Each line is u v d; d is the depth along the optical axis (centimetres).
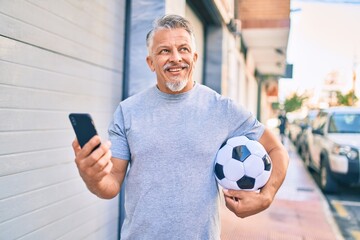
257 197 145
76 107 249
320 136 700
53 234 225
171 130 150
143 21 323
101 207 289
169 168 147
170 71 152
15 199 190
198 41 609
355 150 570
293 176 782
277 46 1154
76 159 119
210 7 554
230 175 148
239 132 159
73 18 243
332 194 620
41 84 210
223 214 475
